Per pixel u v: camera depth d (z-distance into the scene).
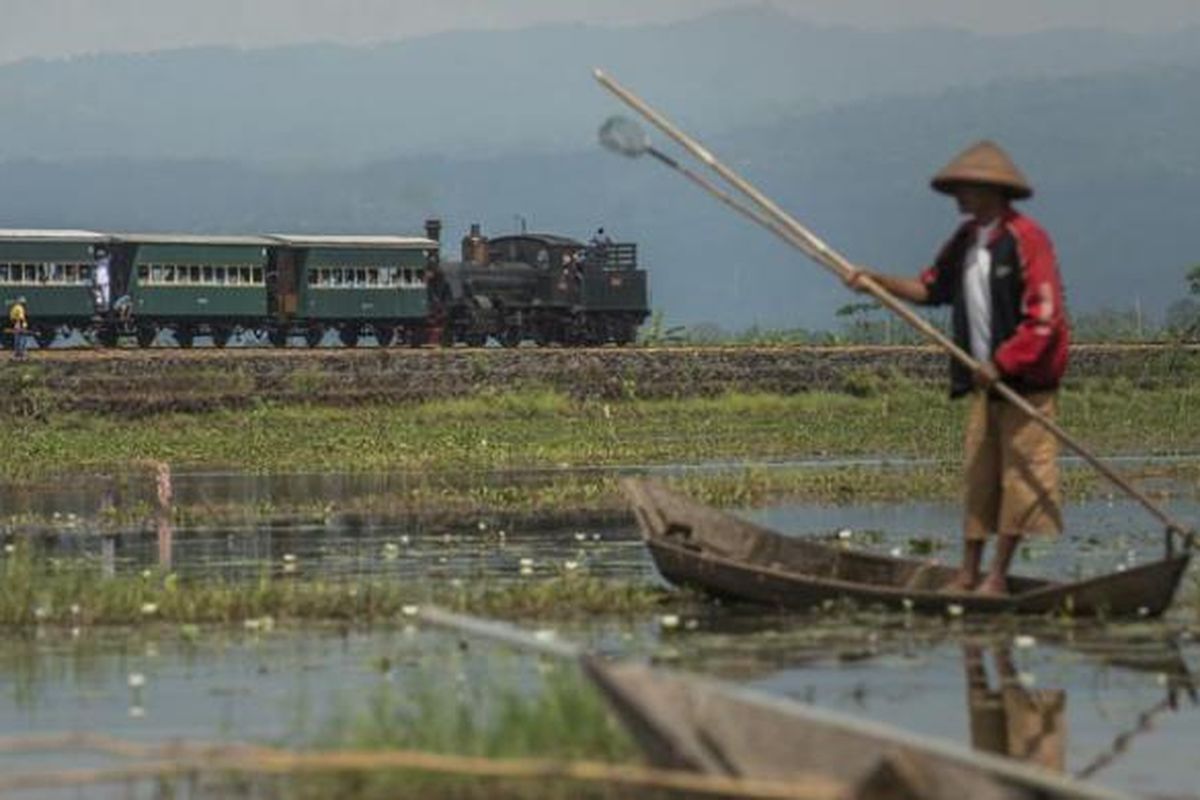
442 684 45.00
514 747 35.41
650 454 129.50
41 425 150.75
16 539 80.38
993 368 53.25
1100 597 53.22
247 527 85.19
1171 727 41.53
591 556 72.12
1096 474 105.31
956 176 53.12
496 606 56.78
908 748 32.44
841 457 126.69
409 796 34.28
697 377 180.38
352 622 55.53
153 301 195.38
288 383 165.50
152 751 34.91
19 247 189.88
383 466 121.81
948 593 54.06
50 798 35.62
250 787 35.44
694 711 32.38
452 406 164.00
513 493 97.88
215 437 143.50
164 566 70.44
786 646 50.12
